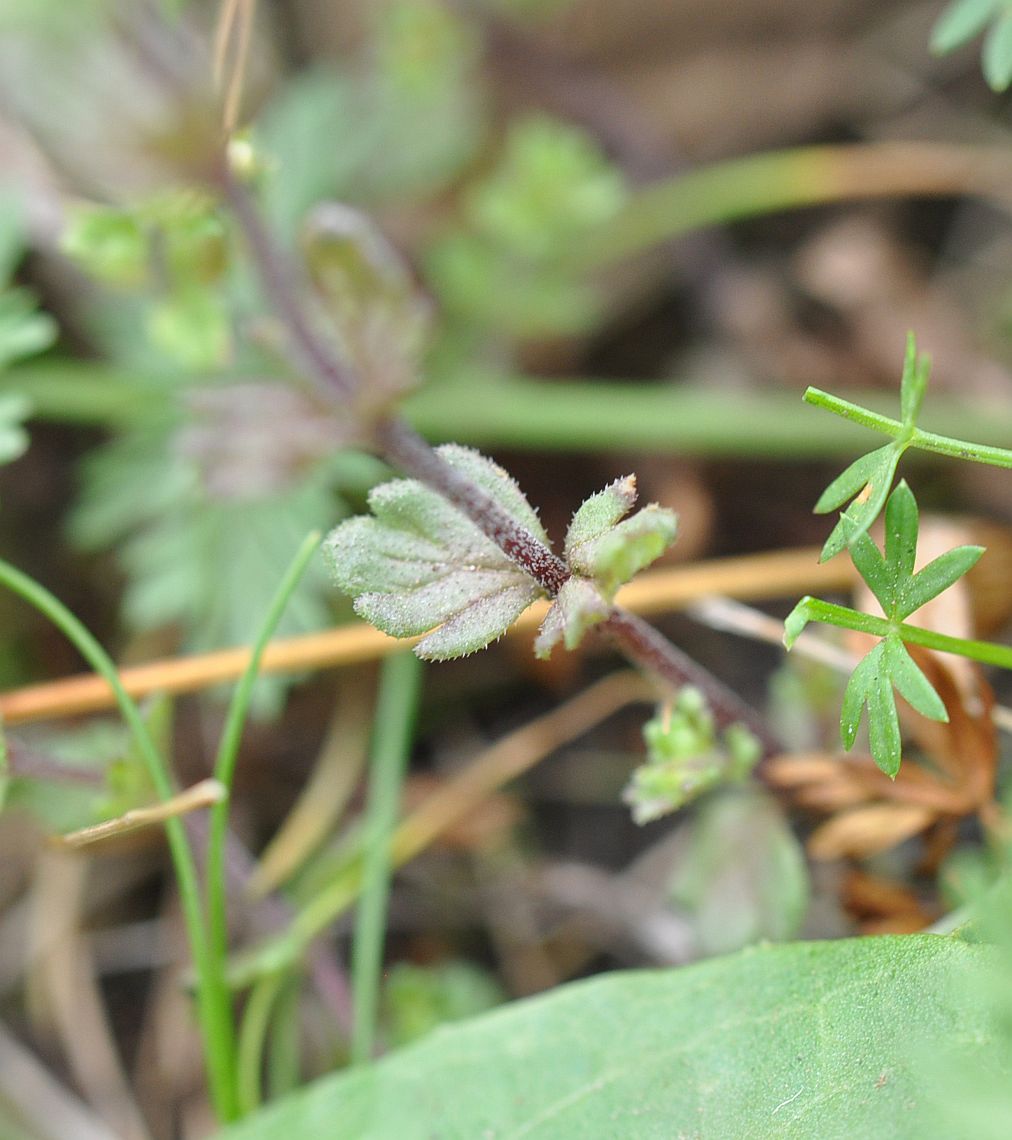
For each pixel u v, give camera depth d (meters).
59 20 0.18
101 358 0.24
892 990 0.15
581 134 0.27
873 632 0.15
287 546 0.20
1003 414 0.23
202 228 0.18
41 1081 0.19
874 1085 0.15
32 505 0.23
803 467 0.24
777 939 0.17
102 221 0.18
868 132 0.27
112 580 0.23
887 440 0.22
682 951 0.19
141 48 0.17
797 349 0.25
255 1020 0.18
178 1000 0.20
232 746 0.17
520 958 0.20
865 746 0.18
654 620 0.22
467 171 0.27
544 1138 0.16
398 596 0.15
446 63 0.25
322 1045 0.19
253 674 0.17
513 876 0.20
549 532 0.24
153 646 0.22
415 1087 0.16
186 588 0.20
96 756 0.18
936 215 0.26
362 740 0.21
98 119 0.17
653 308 0.26
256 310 0.20
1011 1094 0.14
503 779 0.20
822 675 0.18
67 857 0.20
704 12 0.28
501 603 0.15
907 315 0.24
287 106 0.24
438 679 0.22
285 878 0.20
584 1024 0.16
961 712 0.17
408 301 0.16
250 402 0.17
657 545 0.15
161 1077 0.20
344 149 0.24
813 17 0.28
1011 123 0.26
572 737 0.22
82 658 0.23
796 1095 0.15
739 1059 0.15
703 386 0.25
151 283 0.18
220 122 0.17
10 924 0.20
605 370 0.26
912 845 0.19
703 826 0.18
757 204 0.25
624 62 0.28
